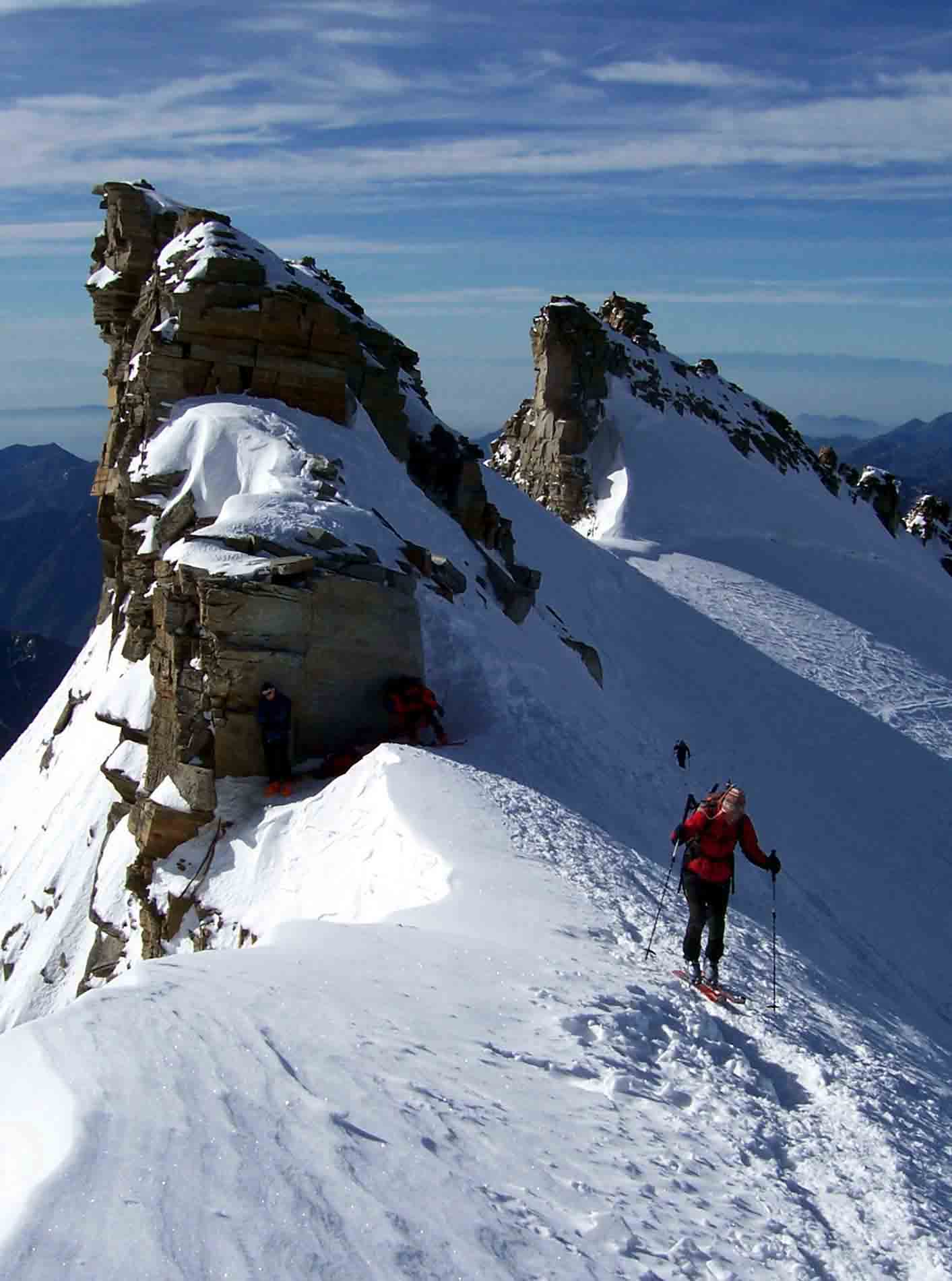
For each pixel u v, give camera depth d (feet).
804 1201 21.48
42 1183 14.67
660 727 111.65
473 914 36.24
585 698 83.61
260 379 79.66
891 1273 19.57
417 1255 15.35
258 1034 21.21
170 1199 15.02
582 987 29.73
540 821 48.03
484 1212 16.98
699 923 32.86
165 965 26.04
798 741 130.72
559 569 146.00
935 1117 29.04
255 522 60.70
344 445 78.89
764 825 91.50
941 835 116.47
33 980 78.54
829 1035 33.32
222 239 81.92
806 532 216.13
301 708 57.67
